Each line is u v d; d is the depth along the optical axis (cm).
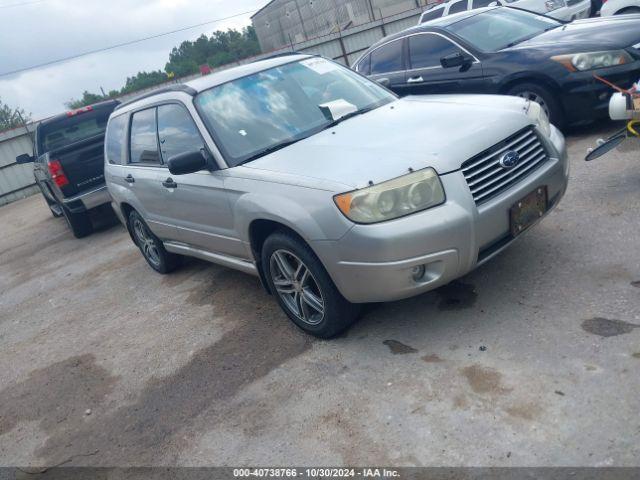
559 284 362
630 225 409
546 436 250
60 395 420
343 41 2333
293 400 329
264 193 363
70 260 818
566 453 239
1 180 1831
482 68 677
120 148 575
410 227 307
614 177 502
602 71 582
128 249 779
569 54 601
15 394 442
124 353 455
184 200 457
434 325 359
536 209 350
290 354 378
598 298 336
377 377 326
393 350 346
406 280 317
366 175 320
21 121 1848
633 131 431
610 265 366
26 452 361
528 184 342
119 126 580
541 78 620
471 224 315
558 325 322
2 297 728
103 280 670
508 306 355
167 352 434
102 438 351
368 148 354
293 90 455
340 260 327
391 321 377
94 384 421
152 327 489
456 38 717
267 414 324
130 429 352
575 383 275
